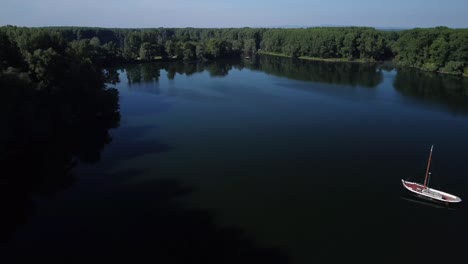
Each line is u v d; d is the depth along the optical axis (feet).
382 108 371.35
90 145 268.82
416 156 251.19
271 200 195.11
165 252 155.63
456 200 190.08
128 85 495.00
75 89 306.35
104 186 209.15
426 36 638.94
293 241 163.12
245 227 172.35
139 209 186.19
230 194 200.85
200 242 161.89
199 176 220.84
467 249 159.53
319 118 335.47
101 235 165.99
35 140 265.54
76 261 149.89
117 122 322.14
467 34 563.07
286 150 260.01
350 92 449.06
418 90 459.32
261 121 326.03
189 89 467.93
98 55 624.59
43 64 280.92
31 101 255.70
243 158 245.86
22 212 183.52
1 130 226.58
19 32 330.34
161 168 231.09
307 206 189.78
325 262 150.51
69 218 178.60
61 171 227.20
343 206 190.08
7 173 223.51
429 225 175.52
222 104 386.11
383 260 152.35
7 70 253.44
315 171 228.02
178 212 183.62
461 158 248.11
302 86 490.08
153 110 361.51
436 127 311.68
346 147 265.95
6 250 155.53
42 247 157.89
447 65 583.99
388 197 199.11
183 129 304.30
